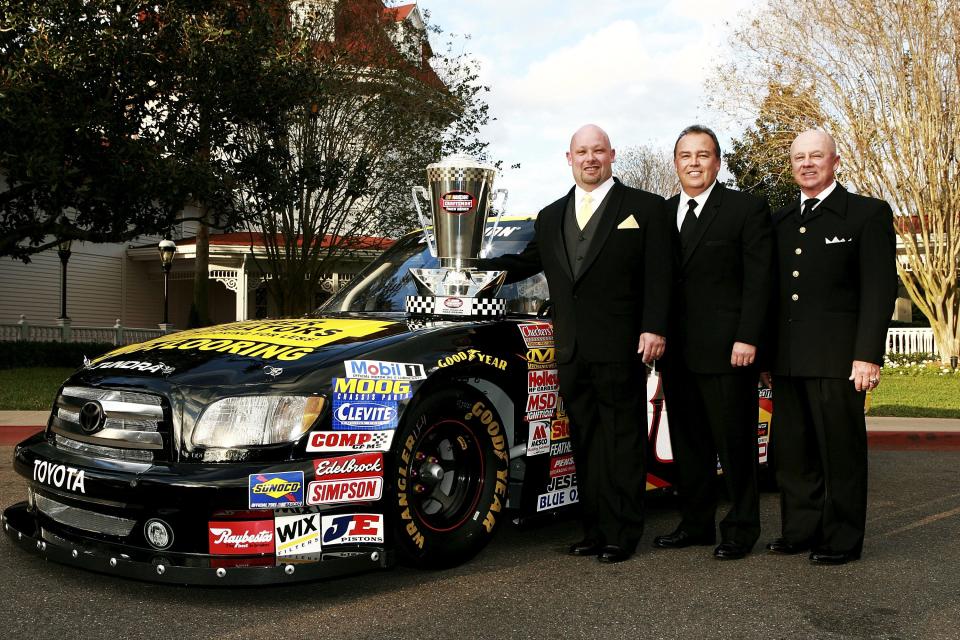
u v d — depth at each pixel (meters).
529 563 3.50
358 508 2.97
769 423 4.97
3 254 12.71
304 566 2.81
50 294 22.16
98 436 3.00
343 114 16.86
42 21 10.61
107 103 10.95
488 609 2.89
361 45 16.94
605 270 3.48
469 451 3.41
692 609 2.91
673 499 4.89
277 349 3.12
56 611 2.82
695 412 3.76
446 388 3.24
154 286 25.16
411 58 17.56
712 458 3.78
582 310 3.51
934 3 16.11
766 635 2.66
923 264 17.44
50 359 17.02
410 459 3.11
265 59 12.96
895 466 6.27
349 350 3.10
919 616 2.86
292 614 2.83
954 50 16.17
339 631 2.67
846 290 3.59
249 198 14.39
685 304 3.69
